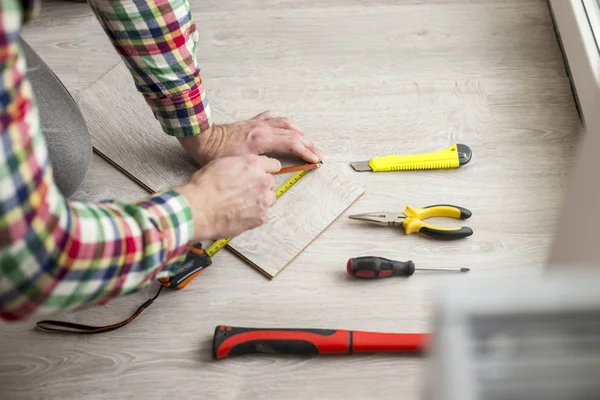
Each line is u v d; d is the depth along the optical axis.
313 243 1.52
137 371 1.37
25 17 0.77
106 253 0.95
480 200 1.58
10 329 1.43
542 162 1.65
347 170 1.63
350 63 1.85
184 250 1.12
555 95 1.77
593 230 0.78
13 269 0.85
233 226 1.29
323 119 1.73
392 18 1.95
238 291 1.46
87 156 1.53
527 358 0.54
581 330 0.54
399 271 1.44
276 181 1.59
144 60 1.36
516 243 1.51
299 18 1.95
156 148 1.68
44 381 1.37
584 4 1.75
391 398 1.31
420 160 1.62
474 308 0.54
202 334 1.41
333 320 1.42
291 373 1.35
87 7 2.01
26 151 0.81
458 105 1.76
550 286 0.53
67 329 1.42
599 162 0.76
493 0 1.99
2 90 0.76
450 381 0.52
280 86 1.81
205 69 1.85
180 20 1.33
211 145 1.56
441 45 1.88
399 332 1.40
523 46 1.88
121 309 1.46
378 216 1.52
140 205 1.06
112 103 1.76
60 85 1.51
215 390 1.34
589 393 0.53
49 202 0.86
